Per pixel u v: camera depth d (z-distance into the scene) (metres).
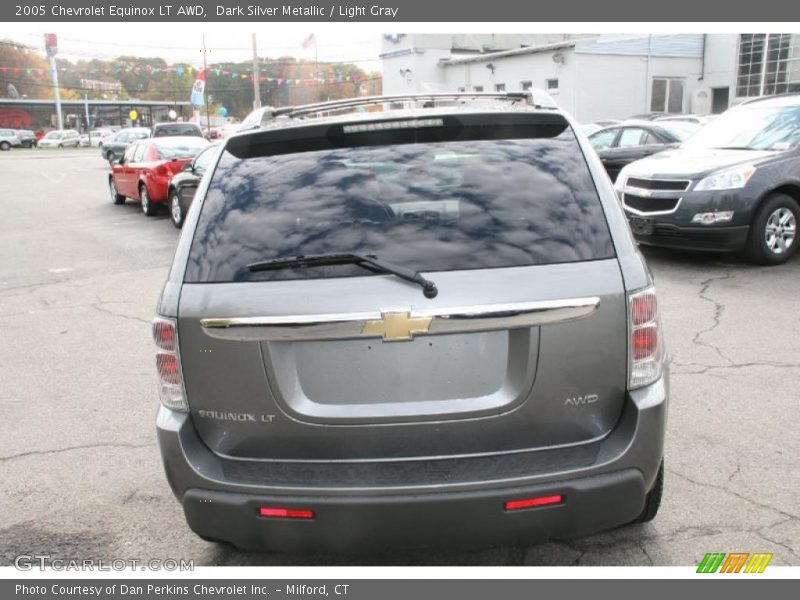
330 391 2.42
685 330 5.86
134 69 74.62
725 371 4.95
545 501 2.37
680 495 3.43
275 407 2.43
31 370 5.65
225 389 2.46
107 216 15.38
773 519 3.21
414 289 2.34
